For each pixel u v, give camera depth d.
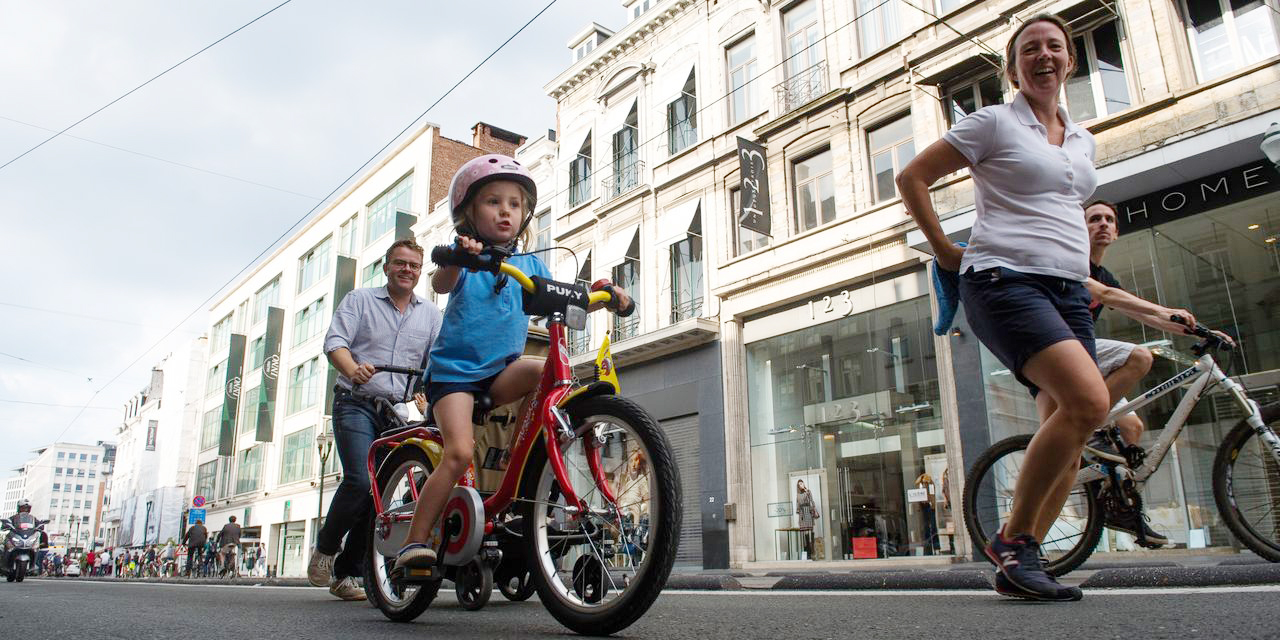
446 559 2.58
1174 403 3.51
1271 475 3.30
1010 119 2.57
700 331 14.48
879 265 12.30
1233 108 9.03
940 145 2.59
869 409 12.23
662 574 2.10
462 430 2.64
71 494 153.62
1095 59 10.54
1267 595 2.40
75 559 45.94
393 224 29.67
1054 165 2.51
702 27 16.55
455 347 2.73
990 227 2.53
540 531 2.48
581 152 19.34
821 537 12.55
